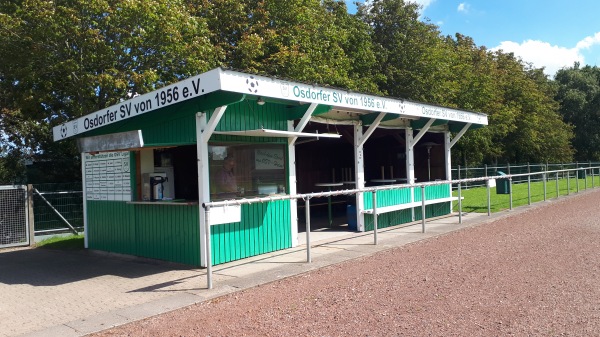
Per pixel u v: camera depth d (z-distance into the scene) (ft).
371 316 16.87
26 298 21.81
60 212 44.37
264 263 26.50
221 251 26.96
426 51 80.23
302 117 30.22
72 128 33.12
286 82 26.78
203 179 26.03
